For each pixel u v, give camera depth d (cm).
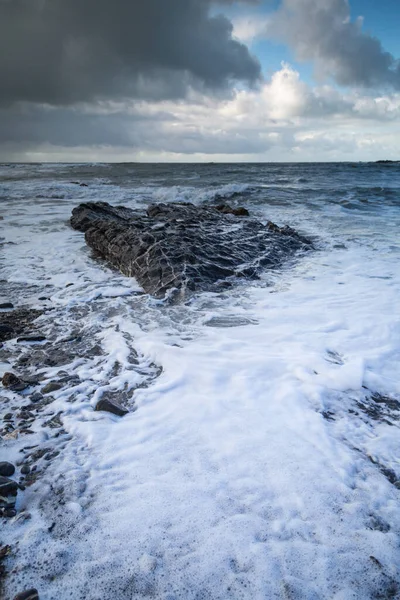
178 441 321
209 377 418
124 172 4444
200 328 549
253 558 221
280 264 866
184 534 236
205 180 3072
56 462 300
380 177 3344
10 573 213
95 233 1025
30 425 349
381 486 274
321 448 311
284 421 346
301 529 239
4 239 1146
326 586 208
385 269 809
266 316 586
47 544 230
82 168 5791
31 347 512
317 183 2742
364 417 357
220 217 1221
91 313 624
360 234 1146
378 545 229
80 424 346
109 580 210
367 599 202
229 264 814
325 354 464
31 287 758
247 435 327
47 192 2209
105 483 277
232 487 271
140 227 1008
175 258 780
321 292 684
